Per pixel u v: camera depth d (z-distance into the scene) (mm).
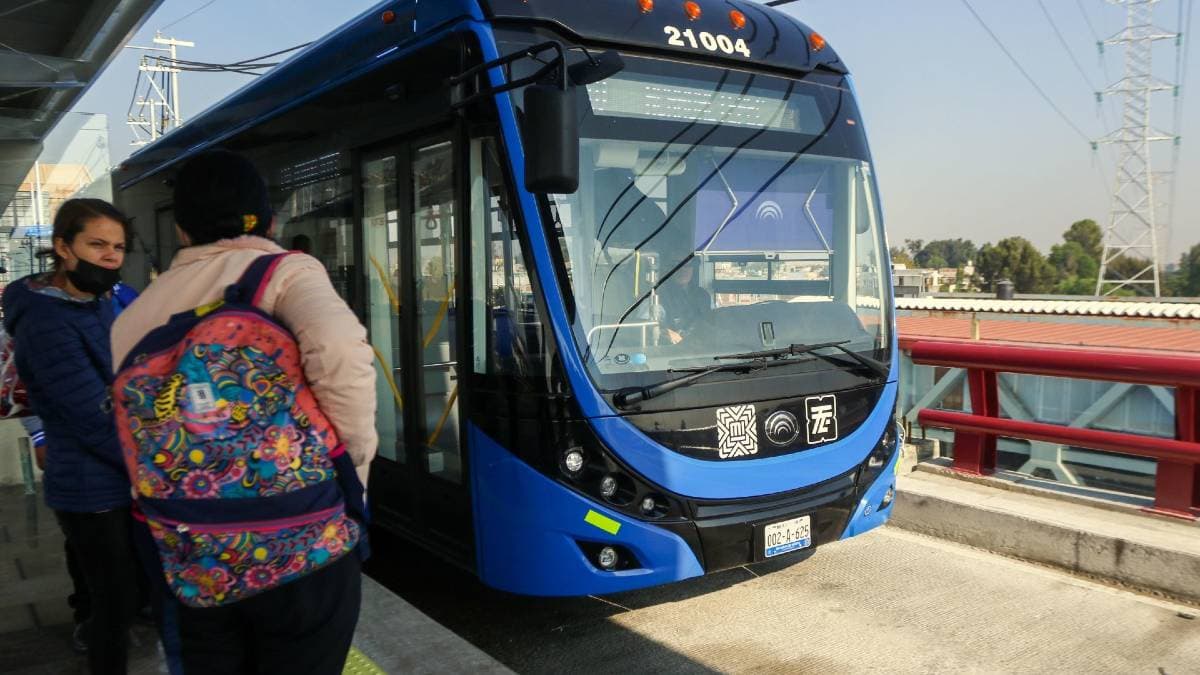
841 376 4699
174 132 8789
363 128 5234
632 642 4488
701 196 4566
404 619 3936
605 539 4039
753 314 4609
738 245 4641
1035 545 5406
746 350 4496
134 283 9930
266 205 2178
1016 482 6141
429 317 4754
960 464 6516
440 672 3451
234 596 1927
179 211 2104
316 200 5887
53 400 2891
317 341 1938
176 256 2109
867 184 5191
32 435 3430
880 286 5129
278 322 2002
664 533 4133
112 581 3039
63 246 2908
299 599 2004
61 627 3914
